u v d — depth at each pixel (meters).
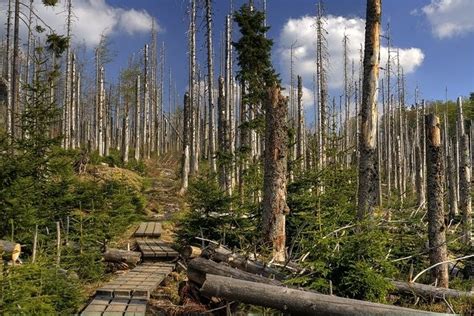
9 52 25.31
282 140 10.42
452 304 8.20
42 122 10.66
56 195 10.65
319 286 7.35
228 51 26.84
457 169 29.39
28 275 6.24
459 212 22.48
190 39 27.38
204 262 8.07
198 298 8.15
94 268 9.88
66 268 8.78
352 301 6.01
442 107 55.78
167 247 12.77
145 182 24.50
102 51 42.41
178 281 10.01
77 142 43.03
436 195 9.95
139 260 11.56
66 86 30.47
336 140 17.14
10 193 8.86
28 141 10.27
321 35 28.39
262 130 17.78
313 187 12.91
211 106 23.69
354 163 18.86
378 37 10.58
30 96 10.76
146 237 14.98
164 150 52.47
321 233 8.57
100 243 11.84
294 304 6.21
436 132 10.08
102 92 39.94
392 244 10.31
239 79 19.45
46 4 23.50
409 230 11.78
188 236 12.05
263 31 19.41
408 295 8.60
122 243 14.17
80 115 53.38
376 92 10.52
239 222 11.93
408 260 10.61
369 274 7.30
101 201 12.59
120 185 15.12
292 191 12.56
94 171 20.94
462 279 10.80
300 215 11.02
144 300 8.12
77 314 7.45
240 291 6.49
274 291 6.38
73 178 11.52
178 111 56.84
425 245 11.05
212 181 13.32
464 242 12.60
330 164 14.39
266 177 10.38
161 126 54.66
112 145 53.09
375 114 10.48
